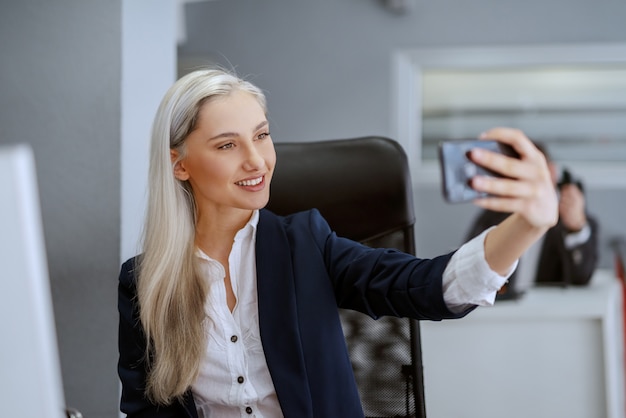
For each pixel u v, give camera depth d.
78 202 1.89
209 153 1.32
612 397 2.76
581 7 5.45
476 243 1.13
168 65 2.03
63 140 1.89
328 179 1.62
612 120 5.49
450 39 5.57
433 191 5.64
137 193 1.94
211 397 1.37
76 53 1.87
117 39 1.87
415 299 1.21
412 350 1.57
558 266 3.63
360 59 5.66
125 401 1.44
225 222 1.39
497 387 2.81
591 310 2.74
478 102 5.62
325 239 1.43
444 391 2.84
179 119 1.33
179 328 1.36
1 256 0.57
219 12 5.69
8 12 1.88
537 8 5.49
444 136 5.66
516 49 5.50
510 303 2.84
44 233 1.90
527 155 0.93
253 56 5.71
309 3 5.67
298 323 1.35
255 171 1.31
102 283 1.90
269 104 5.73
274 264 1.38
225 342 1.37
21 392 0.59
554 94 5.55
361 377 1.58
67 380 1.92
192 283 1.37
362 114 5.68
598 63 5.46
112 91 1.87
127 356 1.45
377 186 1.60
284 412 1.31
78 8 1.87
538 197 0.92
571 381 2.77
